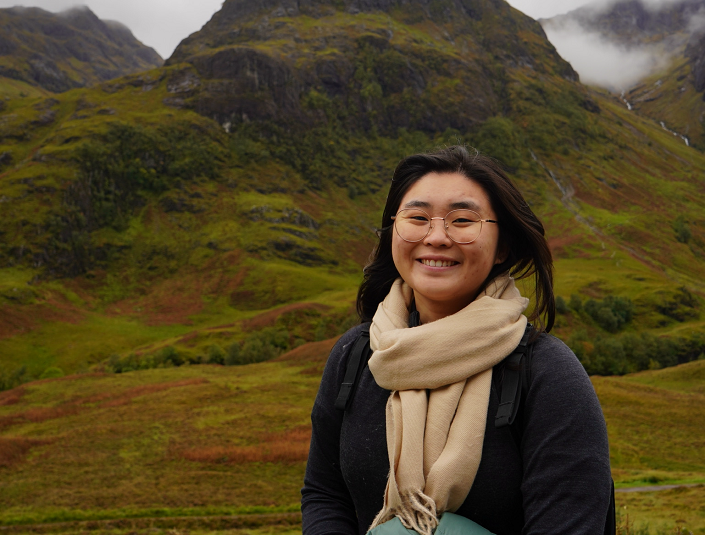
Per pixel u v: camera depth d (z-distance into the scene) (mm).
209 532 19812
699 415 42000
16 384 75375
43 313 116250
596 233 171875
